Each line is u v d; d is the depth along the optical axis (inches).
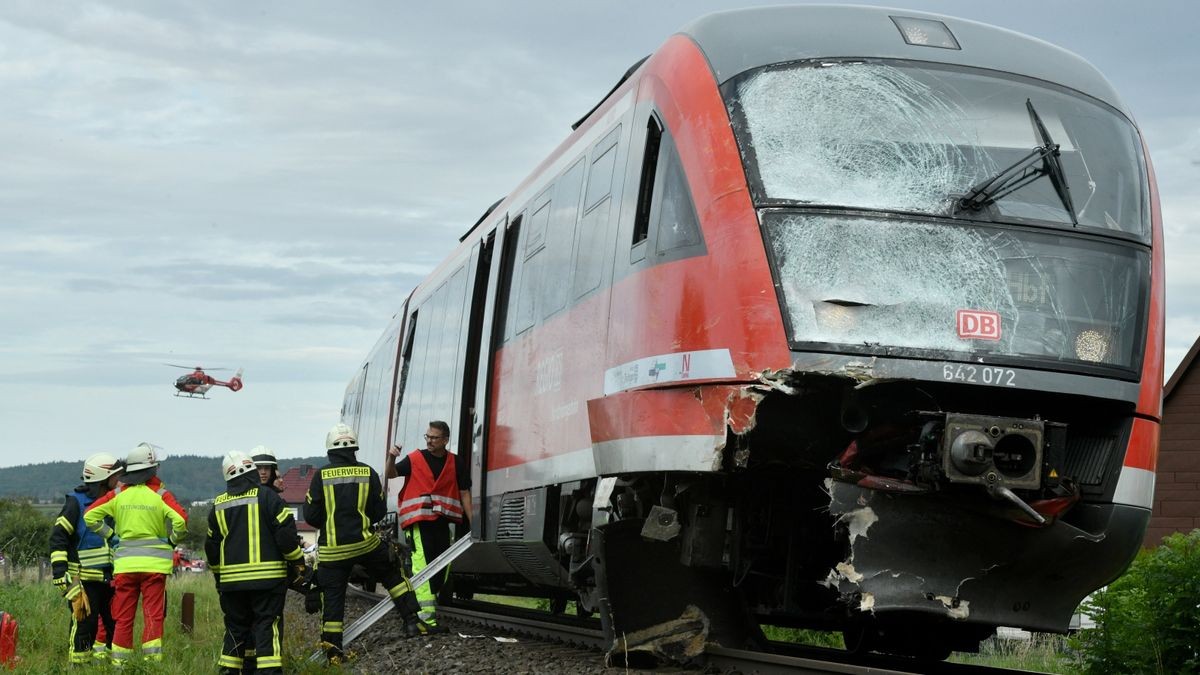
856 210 300.8
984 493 294.5
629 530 343.9
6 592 750.5
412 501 504.7
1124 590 343.3
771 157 309.3
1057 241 305.3
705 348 305.0
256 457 448.8
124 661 406.6
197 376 3690.9
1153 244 320.8
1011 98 326.3
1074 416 311.1
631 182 361.4
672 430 313.0
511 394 481.1
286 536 360.5
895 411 304.0
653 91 356.8
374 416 896.3
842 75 322.7
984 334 293.3
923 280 295.6
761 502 333.4
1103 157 323.9
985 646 569.3
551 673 341.7
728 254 303.4
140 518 417.4
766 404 305.1
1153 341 311.4
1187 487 796.0
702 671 323.6
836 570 298.7
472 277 577.0
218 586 362.9
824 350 287.6
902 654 387.2
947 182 308.0
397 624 533.3
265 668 359.3
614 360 356.8
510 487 470.0
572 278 412.5
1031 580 308.2
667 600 340.8
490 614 540.4
